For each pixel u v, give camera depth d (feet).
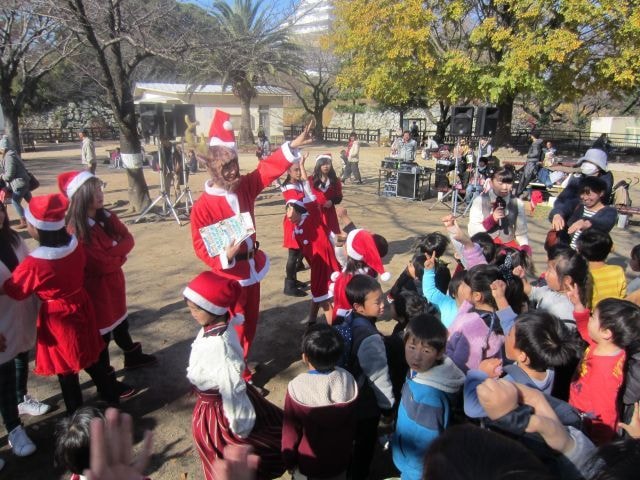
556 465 5.42
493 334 8.98
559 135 94.73
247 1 62.54
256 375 14.17
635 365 7.76
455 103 66.80
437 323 7.93
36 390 13.39
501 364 7.82
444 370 7.96
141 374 14.16
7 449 10.98
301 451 8.00
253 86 77.46
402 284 12.76
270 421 9.46
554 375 7.87
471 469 3.14
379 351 9.07
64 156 77.46
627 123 95.61
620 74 53.52
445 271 12.06
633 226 33.40
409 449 7.91
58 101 110.11
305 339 8.04
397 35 55.06
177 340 16.21
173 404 12.78
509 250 12.19
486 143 44.45
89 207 11.61
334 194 19.98
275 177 12.84
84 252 10.98
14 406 10.68
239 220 12.12
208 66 32.04
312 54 98.22
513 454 3.22
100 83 32.86
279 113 114.73
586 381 8.05
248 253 12.59
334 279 14.98
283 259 24.91
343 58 91.50
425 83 59.67
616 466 3.59
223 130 12.41
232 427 8.47
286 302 19.43
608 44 54.85
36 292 9.96
